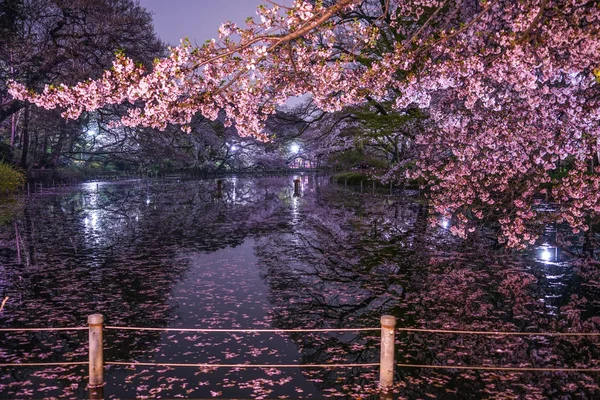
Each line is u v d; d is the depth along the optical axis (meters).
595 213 11.62
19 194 34.25
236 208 26.20
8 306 8.65
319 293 9.60
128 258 12.98
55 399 5.22
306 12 6.23
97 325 5.38
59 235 16.83
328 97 8.85
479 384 5.60
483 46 8.39
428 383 5.63
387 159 46.16
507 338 7.11
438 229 17.42
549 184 15.74
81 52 30.95
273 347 6.85
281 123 26.02
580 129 8.73
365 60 17.27
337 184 47.78
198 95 7.30
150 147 44.84
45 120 37.16
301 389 5.51
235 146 76.81
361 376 5.87
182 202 30.12
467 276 10.71
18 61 29.73
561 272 10.92
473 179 11.19
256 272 11.41
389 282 10.36
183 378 5.78
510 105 9.46
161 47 34.12
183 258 13.01
